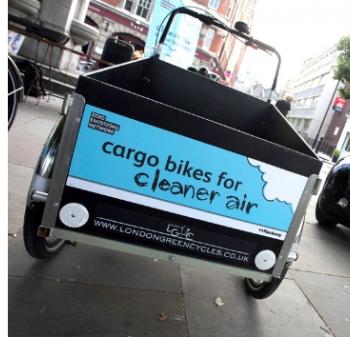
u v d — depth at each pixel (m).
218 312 2.34
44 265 2.29
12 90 3.16
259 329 2.28
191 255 1.85
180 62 6.89
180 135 1.68
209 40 26.45
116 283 2.33
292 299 2.75
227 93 3.32
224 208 1.81
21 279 2.10
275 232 1.90
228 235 1.85
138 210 1.74
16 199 2.90
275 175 1.81
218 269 1.90
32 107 6.48
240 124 3.39
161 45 3.32
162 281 2.51
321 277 3.27
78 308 2.01
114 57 7.79
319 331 2.43
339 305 2.85
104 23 24.05
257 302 2.57
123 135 1.64
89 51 19.38
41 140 4.61
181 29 6.70
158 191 1.73
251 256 1.92
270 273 1.97
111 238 1.77
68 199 1.69
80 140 1.62
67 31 9.24
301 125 57.72
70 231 1.73
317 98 53.44
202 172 1.74
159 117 1.64
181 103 3.34
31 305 1.93
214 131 1.69
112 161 1.67
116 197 1.71
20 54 9.08
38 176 1.78
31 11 8.05
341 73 26.95
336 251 4.08
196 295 2.46
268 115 3.37
